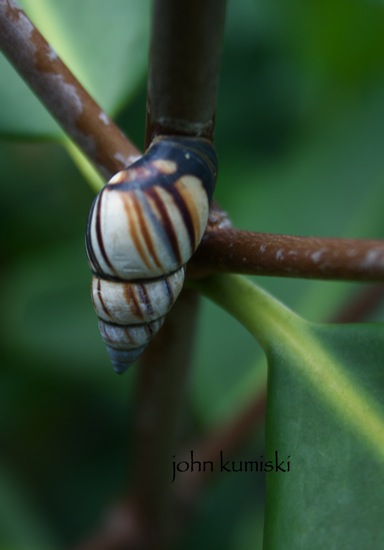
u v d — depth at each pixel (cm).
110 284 25
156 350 28
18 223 43
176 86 24
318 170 41
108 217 24
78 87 25
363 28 41
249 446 42
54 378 41
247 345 37
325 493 24
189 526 37
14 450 43
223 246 24
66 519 43
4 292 41
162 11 23
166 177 24
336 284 38
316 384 25
